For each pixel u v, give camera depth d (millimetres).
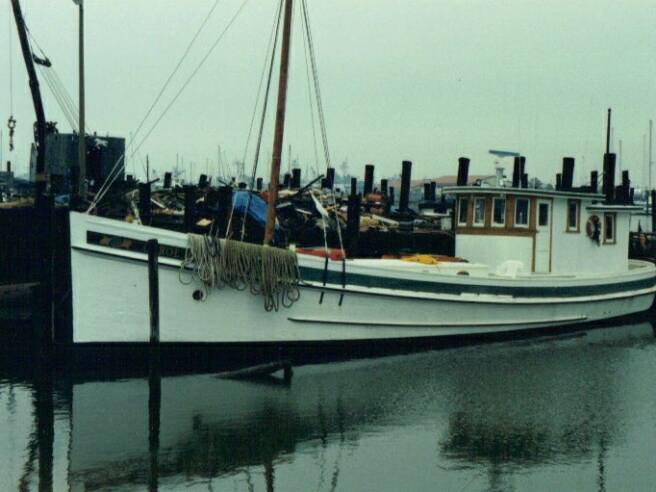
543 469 15680
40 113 27406
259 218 32156
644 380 22578
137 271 21406
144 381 21406
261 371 22422
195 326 22062
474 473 15422
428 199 61875
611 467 15805
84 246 21031
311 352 23969
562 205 30344
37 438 16906
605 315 32219
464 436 17484
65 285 23406
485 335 27844
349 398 20203
